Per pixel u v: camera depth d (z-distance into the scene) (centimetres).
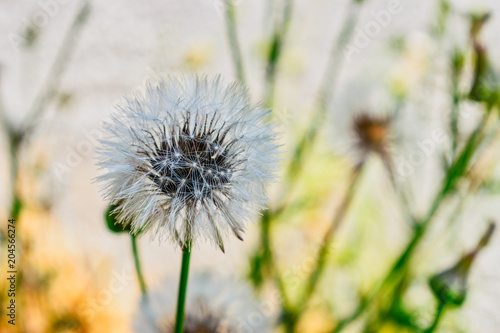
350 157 23
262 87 27
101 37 33
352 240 25
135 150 15
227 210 15
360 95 23
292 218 25
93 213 28
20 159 23
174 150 15
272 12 24
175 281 19
